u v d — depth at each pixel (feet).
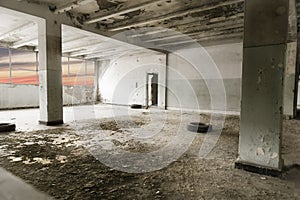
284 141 12.17
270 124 7.09
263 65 7.11
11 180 6.59
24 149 10.05
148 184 6.48
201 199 5.58
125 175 7.16
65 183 6.45
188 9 16.02
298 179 6.88
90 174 7.20
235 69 24.98
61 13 17.07
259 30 7.13
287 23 6.66
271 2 6.87
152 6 16.71
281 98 6.86
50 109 16.51
